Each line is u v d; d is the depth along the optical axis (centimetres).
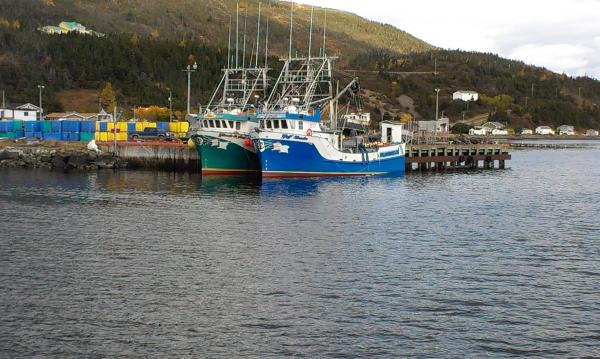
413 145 8962
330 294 2703
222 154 7200
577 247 3666
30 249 3416
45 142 8962
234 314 2464
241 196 5553
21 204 4944
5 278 2870
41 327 2322
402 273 3033
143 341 2219
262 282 2861
